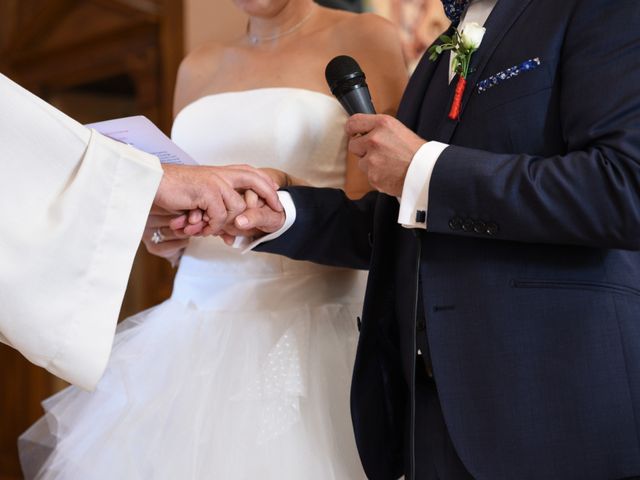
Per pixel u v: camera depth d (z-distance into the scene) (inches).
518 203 47.6
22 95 54.0
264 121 76.2
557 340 49.0
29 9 254.8
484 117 52.9
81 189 53.7
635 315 49.1
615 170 45.2
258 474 60.1
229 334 69.6
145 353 70.4
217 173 61.3
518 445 48.5
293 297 72.0
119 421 65.7
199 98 85.6
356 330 72.4
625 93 46.2
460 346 51.6
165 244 76.4
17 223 52.2
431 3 134.3
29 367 253.6
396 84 77.5
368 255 68.9
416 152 52.4
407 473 57.5
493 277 51.4
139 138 60.2
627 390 47.6
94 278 53.9
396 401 62.2
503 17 55.0
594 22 48.6
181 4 206.8
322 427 63.5
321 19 83.5
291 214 64.0
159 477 61.0
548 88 50.7
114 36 226.4
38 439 74.8
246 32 88.8
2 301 51.6
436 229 51.2
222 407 63.8
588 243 47.2
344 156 77.7
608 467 47.0
